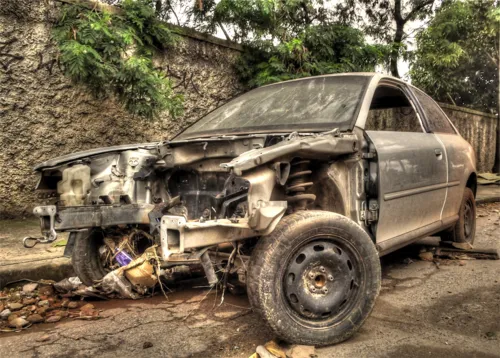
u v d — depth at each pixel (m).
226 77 7.79
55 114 6.00
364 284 2.73
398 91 4.15
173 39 6.64
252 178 2.43
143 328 2.91
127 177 3.32
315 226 2.57
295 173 2.84
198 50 7.35
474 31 14.70
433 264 4.52
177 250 2.31
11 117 5.68
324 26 8.25
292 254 2.53
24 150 5.81
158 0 7.67
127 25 5.98
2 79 5.58
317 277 2.66
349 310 2.69
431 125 4.37
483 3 13.95
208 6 8.00
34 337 2.80
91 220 3.02
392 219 3.37
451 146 4.44
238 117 3.84
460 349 2.60
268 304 2.42
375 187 3.15
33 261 3.92
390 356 2.51
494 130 16.39
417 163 3.67
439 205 4.19
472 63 17.80
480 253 4.75
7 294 3.55
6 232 5.09
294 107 3.59
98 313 3.19
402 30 14.05
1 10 5.50
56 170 3.18
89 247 3.55
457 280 3.96
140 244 3.69
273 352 2.46
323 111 3.38
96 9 5.78
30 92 5.79
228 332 2.84
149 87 5.46
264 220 2.40
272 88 4.13
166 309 3.27
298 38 7.77
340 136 2.96
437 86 15.30
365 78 3.63
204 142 2.99
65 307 3.34
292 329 2.49
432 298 3.49
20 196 5.82
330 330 2.60
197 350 2.59
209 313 3.17
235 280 3.66
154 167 3.29
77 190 3.11
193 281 3.95
